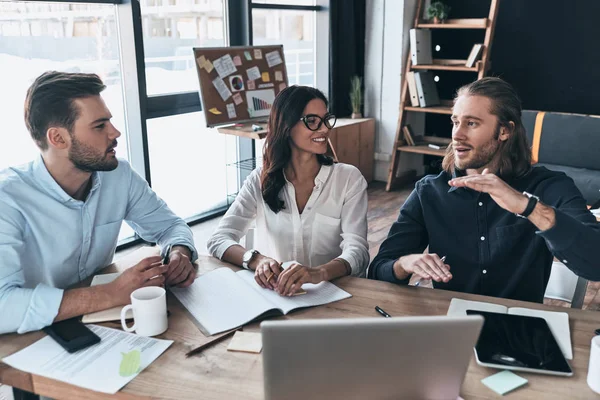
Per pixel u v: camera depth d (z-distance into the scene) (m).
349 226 1.95
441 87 5.55
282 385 0.99
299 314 1.46
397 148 5.27
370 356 0.97
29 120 1.52
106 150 1.57
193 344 1.31
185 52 4.10
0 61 3.06
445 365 1.00
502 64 5.21
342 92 5.49
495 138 1.66
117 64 3.67
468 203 1.75
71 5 3.31
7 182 1.55
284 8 4.83
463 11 5.28
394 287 1.62
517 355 1.24
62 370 1.21
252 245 2.27
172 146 4.18
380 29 5.30
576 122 4.25
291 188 1.97
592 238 1.41
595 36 4.73
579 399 1.11
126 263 1.79
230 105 4.04
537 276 1.72
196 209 4.48
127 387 1.15
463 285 1.80
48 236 1.61
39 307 1.38
